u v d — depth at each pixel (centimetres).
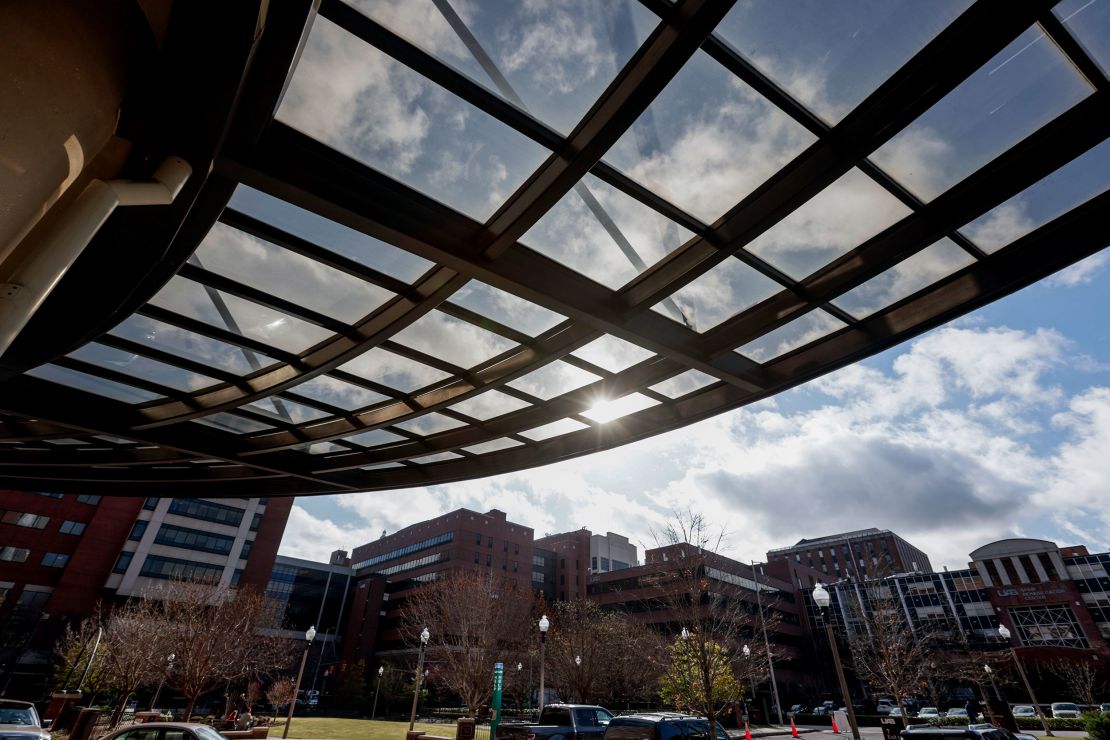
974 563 7338
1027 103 593
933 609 7375
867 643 4153
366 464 1611
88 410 1241
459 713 5150
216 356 1080
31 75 375
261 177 604
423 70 573
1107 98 580
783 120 621
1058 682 5469
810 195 653
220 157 577
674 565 2234
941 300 855
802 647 7612
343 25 533
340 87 587
